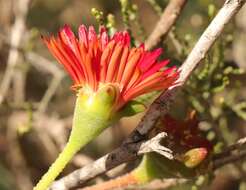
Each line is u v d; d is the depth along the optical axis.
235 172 0.54
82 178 0.37
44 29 0.74
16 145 0.65
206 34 0.33
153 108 0.34
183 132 0.36
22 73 0.61
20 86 0.61
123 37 0.32
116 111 0.32
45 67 0.60
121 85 0.32
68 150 0.33
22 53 0.56
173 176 0.37
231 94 0.52
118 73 0.32
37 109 0.59
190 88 0.45
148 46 0.42
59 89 0.69
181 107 0.56
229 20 0.33
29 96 0.70
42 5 0.75
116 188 0.40
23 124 0.54
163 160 0.36
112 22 0.42
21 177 0.65
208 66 0.44
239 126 0.64
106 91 0.32
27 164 0.69
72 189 0.37
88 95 0.32
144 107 0.32
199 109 0.47
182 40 0.45
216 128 0.48
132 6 0.45
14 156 0.66
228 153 0.40
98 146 0.70
